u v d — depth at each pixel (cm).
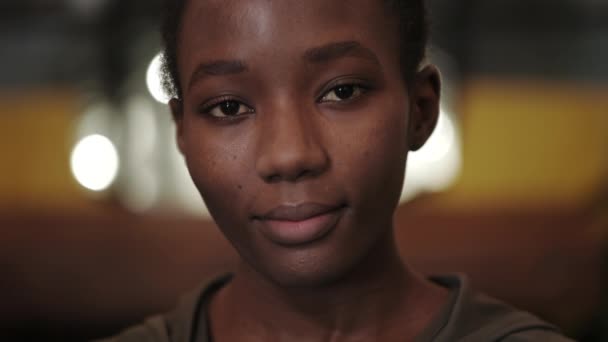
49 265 269
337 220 80
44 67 303
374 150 80
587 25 314
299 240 79
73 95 295
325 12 80
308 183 78
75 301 267
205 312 97
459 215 273
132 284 264
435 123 95
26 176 292
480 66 302
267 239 81
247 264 91
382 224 83
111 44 271
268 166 78
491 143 292
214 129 83
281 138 78
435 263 265
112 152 267
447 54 285
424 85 94
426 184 267
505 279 263
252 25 79
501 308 92
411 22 89
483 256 266
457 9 297
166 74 94
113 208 271
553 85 307
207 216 267
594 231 263
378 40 83
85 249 268
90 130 268
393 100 83
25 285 268
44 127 294
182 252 264
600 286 245
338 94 81
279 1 79
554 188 291
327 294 88
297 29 79
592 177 289
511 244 267
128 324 267
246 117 82
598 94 303
